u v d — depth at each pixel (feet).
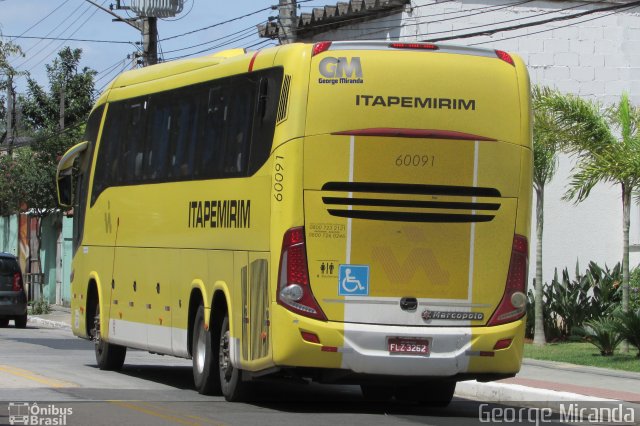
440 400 81.82
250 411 73.05
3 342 140.46
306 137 69.77
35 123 293.43
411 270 70.44
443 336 70.38
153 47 179.73
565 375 97.76
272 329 70.33
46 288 239.09
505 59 72.90
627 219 115.24
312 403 80.33
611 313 120.78
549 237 152.35
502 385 89.10
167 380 95.96
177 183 87.76
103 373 100.53
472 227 71.20
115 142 102.37
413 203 70.38
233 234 77.30
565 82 155.43
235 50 85.05
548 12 155.12
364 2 159.43
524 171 72.38
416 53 71.46
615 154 111.24
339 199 69.82
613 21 155.53
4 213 245.45
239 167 77.05
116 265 100.63
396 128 70.33
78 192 112.98
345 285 69.77
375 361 69.56
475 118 71.46
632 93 155.43
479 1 155.53
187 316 85.05
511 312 71.82
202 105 84.53
